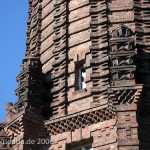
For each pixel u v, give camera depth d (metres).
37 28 44.38
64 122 37.06
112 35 37.69
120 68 35.47
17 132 37.66
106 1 40.53
